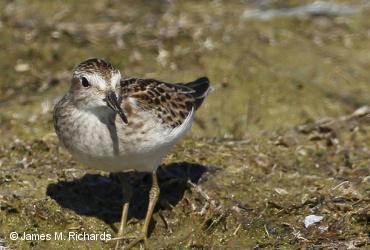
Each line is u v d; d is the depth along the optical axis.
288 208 15.23
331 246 14.08
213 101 20.28
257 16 24.64
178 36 23.33
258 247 14.36
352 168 16.98
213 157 17.12
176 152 17.22
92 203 15.54
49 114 19.97
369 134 18.81
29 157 17.30
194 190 15.57
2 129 19.31
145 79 14.80
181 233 14.94
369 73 22.03
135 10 25.16
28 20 24.27
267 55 22.38
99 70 13.38
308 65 22.11
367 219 14.70
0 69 21.98
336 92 21.08
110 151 13.56
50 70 22.05
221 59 22.00
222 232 14.87
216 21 24.28
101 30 23.81
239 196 15.70
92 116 13.48
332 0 25.64
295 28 24.06
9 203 15.08
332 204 15.25
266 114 20.06
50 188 15.76
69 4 25.42
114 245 14.55
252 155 17.36
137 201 15.69
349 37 23.73
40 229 14.87
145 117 13.65
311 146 18.16
